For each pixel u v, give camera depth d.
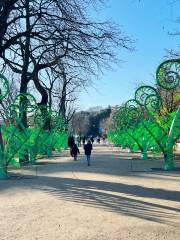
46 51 28.44
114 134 73.94
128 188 16.59
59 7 25.62
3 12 25.72
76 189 16.48
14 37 27.00
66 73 30.11
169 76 23.70
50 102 43.28
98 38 25.89
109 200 13.83
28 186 17.80
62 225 10.46
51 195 15.14
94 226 10.27
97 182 18.72
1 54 27.77
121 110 54.72
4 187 17.66
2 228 10.25
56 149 57.66
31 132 33.16
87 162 31.53
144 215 11.39
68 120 74.62
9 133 25.67
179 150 49.50
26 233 9.74
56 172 24.44
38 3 26.28
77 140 88.38
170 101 40.84
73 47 25.92
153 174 22.47
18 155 31.69
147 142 36.97
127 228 9.98
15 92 39.75
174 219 10.88
